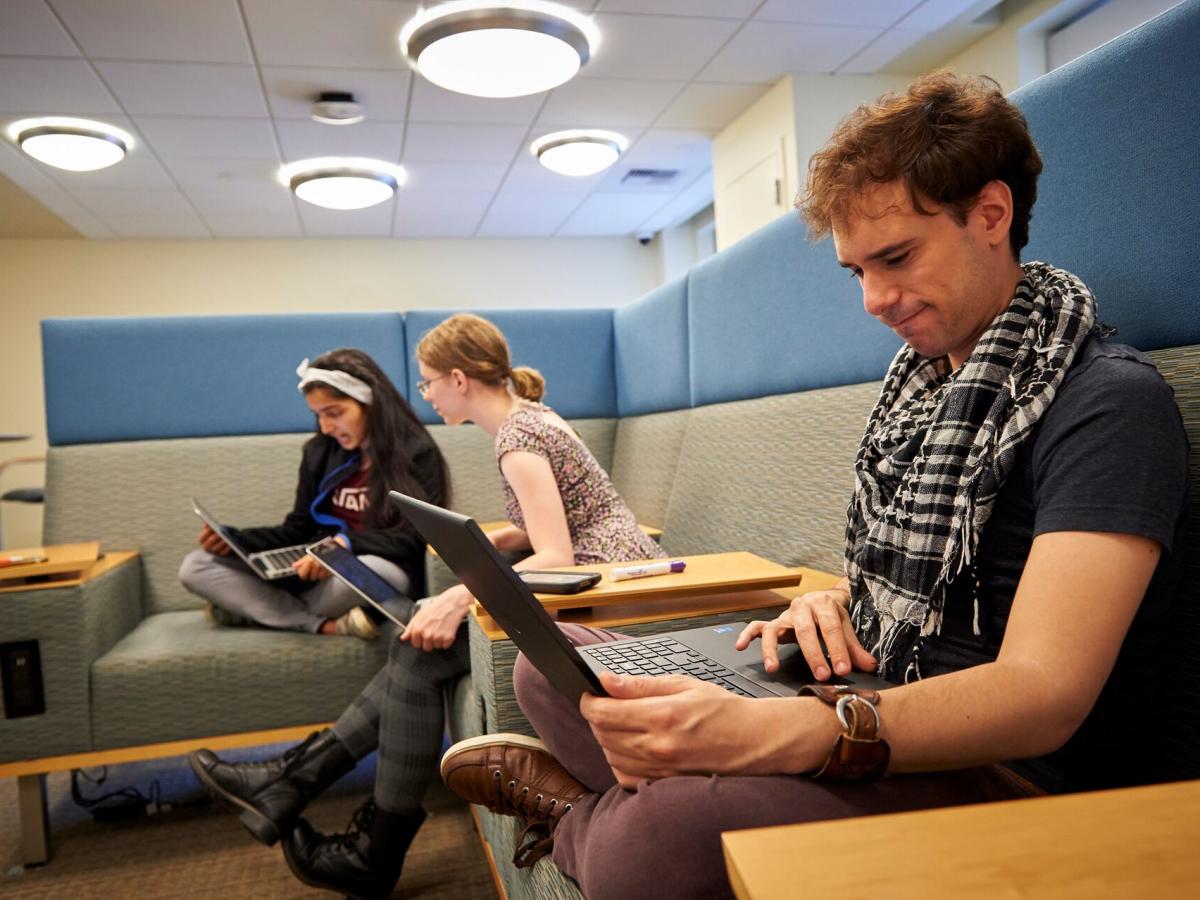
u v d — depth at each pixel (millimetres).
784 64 4273
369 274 7004
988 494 703
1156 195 867
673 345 2381
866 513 893
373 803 1463
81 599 1713
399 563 1855
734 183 5062
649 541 1597
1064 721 570
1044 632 586
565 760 880
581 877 699
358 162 5184
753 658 877
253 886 1550
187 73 3895
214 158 4957
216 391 2520
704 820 605
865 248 739
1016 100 1037
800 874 309
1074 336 692
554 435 1548
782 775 622
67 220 5934
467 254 7191
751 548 1718
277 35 3588
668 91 4477
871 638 839
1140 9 3643
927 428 816
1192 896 290
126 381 2467
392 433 1959
